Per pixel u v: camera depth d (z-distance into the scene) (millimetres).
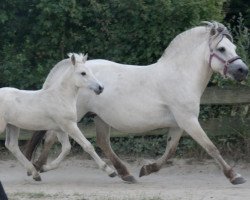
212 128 15219
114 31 15891
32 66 16312
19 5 16156
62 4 15523
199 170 14719
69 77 12445
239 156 15195
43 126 12703
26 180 13508
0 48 16484
